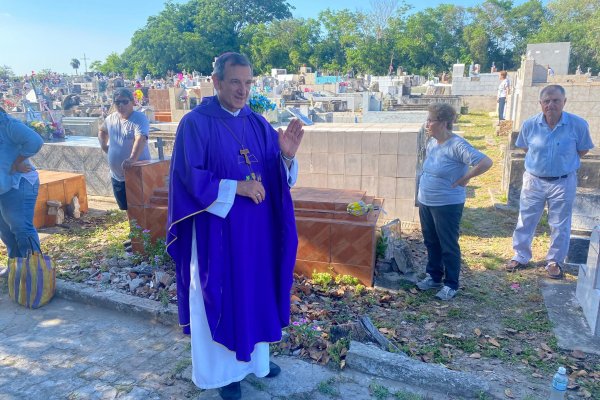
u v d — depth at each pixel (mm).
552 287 4781
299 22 77312
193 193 2648
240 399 3082
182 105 17594
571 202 4938
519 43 74000
